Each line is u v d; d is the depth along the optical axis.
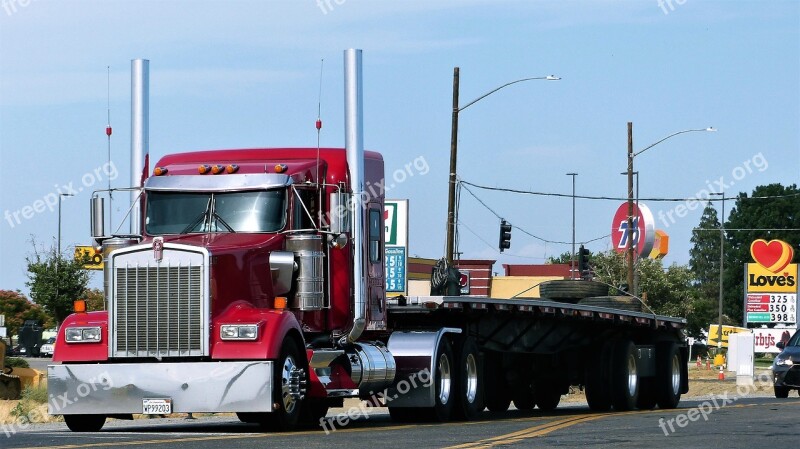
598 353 34.72
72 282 72.81
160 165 25.11
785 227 173.75
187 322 21.47
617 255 121.12
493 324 30.00
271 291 22.98
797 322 108.75
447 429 23.11
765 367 104.00
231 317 21.75
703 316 165.75
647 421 26.09
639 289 126.44
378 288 26.20
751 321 110.88
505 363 32.62
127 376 21.34
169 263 21.62
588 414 31.38
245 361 21.22
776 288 109.81
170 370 21.25
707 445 19.22
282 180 23.50
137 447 17.80
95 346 21.78
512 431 22.44
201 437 20.11
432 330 26.73
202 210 23.52
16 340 109.31
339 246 23.70
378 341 26.27
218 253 21.73
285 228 23.41
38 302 73.19
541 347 32.62
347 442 19.17
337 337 24.45
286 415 21.86
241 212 23.44
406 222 52.91
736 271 178.50
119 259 21.81
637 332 36.81
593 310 32.94
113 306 21.75
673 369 37.72
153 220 23.64
